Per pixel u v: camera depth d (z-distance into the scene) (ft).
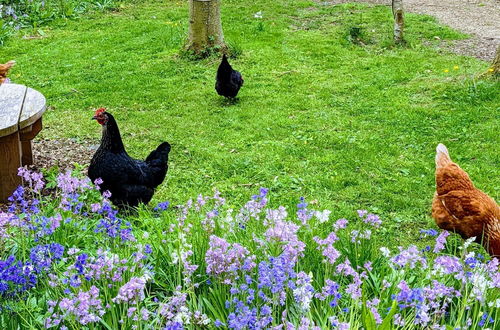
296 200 20.13
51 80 27.71
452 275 14.53
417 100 25.59
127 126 24.16
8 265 13.37
